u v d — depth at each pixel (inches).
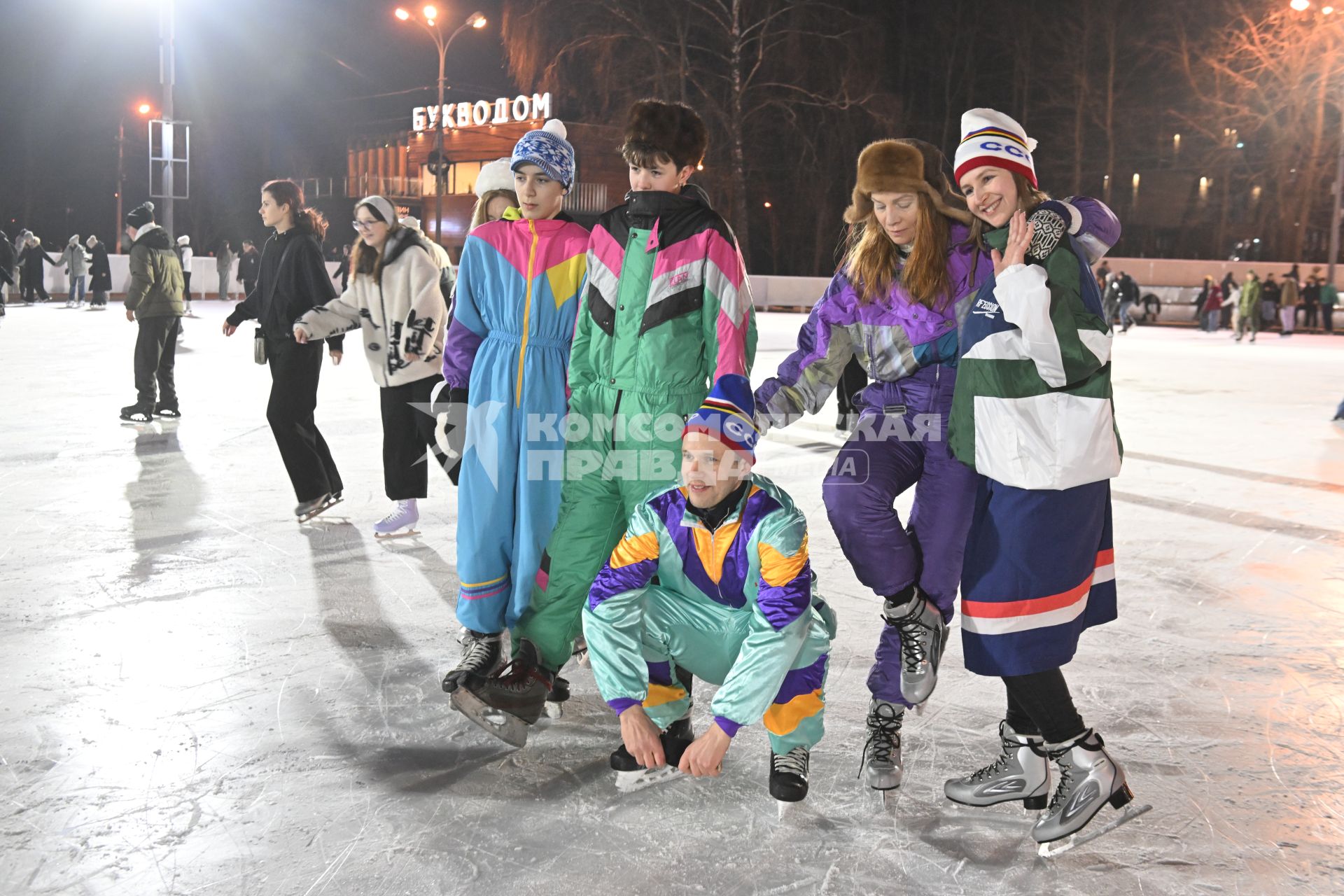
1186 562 201.2
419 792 109.1
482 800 107.6
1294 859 97.7
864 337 112.7
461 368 134.0
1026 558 95.6
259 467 276.8
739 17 1205.1
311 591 175.3
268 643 150.9
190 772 111.9
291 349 212.4
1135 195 1608.0
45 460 280.4
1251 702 134.6
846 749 121.3
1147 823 104.1
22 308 915.4
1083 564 97.4
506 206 144.6
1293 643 157.3
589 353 124.6
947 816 106.0
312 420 219.0
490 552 129.5
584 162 1406.3
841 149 1322.6
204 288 1177.4
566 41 1192.8
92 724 122.6
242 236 2404.0
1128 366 642.8
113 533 209.0
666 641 110.7
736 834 101.7
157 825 101.0
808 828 103.1
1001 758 107.7
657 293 119.3
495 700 114.8
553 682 128.8
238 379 463.5
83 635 151.9
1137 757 118.6
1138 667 146.6
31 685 133.4
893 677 112.6
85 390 415.2
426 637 155.2
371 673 140.7
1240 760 118.2
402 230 201.0
